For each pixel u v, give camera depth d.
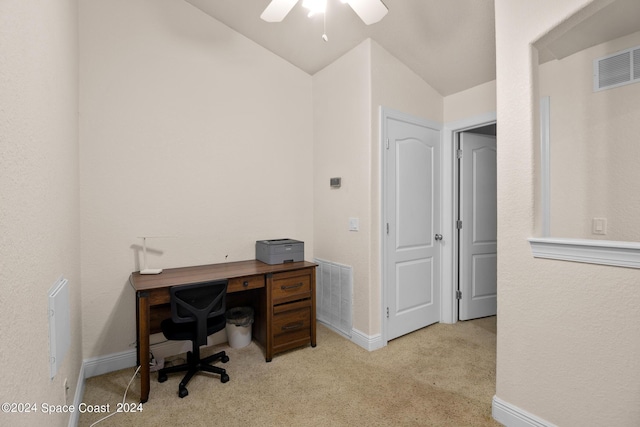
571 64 2.30
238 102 2.86
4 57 0.85
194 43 2.64
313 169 3.31
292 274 2.57
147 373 1.95
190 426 1.73
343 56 2.84
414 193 2.95
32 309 1.05
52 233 1.35
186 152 2.61
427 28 2.36
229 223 2.83
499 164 1.70
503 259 1.69
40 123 1.19
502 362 1.71
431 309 3.15
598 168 2.18
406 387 2.08
